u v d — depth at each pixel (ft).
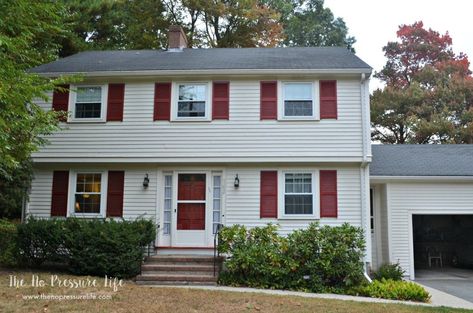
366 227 42.80
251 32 92.63
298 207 43.88
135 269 37.91
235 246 38.40
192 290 30.81
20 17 37.01
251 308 25.34
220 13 89.71
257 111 44.91
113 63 49.16
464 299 34.12
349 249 36.86
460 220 61.26
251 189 44.34
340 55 50.47
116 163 45.19
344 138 43.78
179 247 43.65
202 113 45.42
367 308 26.86
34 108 36.27
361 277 35.91
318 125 44.21
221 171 44.93
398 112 107.24
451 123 97.60
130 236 37.88
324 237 36.83
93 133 45.57
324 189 43.83
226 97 45.37
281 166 44.47
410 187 47.70
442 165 49.78
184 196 44.93
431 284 43.27
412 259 46.42
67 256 38.37
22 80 33.71
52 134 45.55
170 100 45.68
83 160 45.03
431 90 106.93
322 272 36.11
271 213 43.80
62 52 71.00
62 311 22.61
